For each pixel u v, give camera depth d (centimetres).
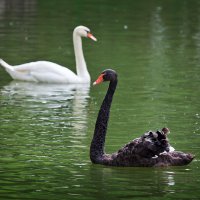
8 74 2369
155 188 1212
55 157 1388
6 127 1619
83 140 1514
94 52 2631
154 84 2103
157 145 1318
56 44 2758
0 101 1920
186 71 2291
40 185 1223
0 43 2742
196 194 1183
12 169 1311
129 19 3422
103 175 1280
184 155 1338
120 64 2405
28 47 2681
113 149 1447
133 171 1308
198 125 1642
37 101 1927
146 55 2562
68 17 3434
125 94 1981
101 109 1366
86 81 2233
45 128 1614
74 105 1878
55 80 2228
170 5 3934
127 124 1655
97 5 3878
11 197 1163
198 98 1931
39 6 3806
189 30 3127
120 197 1166
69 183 1235
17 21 3281
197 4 3984
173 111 1784
